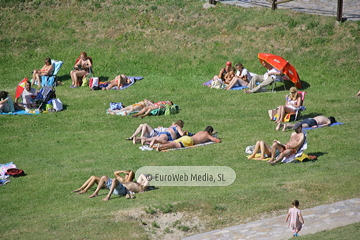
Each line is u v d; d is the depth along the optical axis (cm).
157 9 10894
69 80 9094
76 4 11181
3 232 3847
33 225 3966
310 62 9119
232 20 10288
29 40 10300
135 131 6594
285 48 9469
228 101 7875
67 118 7238
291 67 8181
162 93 8344
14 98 8106
